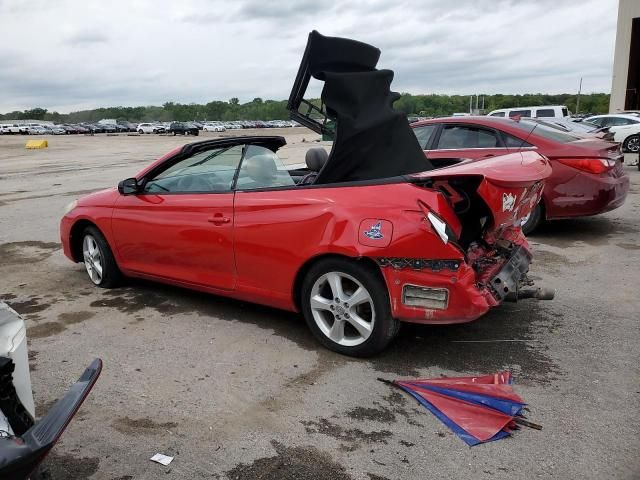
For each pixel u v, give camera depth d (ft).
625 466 8.15
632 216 26.73
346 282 11.85
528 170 11.48
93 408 10.06
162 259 14.93
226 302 15.52
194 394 10.50
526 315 14.12
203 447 8.86
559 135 22.21
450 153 22.77
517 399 9.83
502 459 8.40
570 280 16.93
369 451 8.67
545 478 7.94
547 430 9.11
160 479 8.12
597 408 9.73
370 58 13.03
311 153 14.99
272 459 8.52
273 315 14.47
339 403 10.08
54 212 32.17
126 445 8.95
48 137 206.18
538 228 24.50
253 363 11.75
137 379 11.12
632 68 111.65
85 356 12.23
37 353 12.42
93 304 15.65
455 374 11.09
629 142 64.64
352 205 11.21
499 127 22.22
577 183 20.94
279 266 12.37
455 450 8.65
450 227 10.54
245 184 13.58
